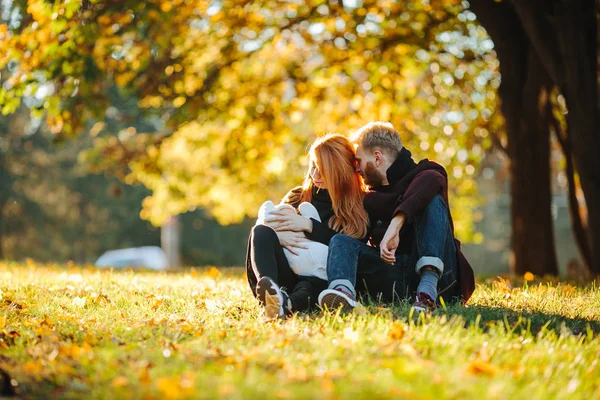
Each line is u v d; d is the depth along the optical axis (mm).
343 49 16578
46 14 11945
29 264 13305
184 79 15914
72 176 45312
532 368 3805
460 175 20875
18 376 3623
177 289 7516
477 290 7031
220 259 56469
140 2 13664
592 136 12219
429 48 15992
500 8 14172
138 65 15695
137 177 20625
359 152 5535
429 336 4176
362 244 5270
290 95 18047
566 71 12203
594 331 5004
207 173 22141
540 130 14625
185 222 55906
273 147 18719
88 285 7953
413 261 5328
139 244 52625
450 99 19031
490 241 69188
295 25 16484
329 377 3396
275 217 5422
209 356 3895
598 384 3699
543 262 14648
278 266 5348
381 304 5117
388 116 18250
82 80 14281
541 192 14656
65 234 46781
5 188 41594
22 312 5906
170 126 16469
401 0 15523
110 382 3416
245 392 3020
